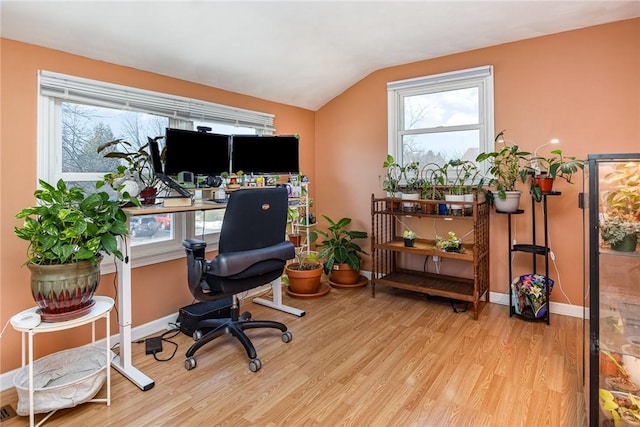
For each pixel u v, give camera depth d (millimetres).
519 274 3035
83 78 2184
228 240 2049
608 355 1461
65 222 1690
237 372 2066
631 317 1446
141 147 2381
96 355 1964
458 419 1636
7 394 1886
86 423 1633
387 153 3617
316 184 4125
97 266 1837
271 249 2230
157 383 1956
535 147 2879
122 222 1866
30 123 2002
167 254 2666
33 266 1645
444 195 3137
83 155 2275
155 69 2551
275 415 1685
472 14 2488
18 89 1948
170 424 1628
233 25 2357
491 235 3139
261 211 2143
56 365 1891
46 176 2078
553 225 2861
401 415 1673
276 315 2916
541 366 2078
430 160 3441
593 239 1470
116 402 1788
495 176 3043
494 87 3029
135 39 2225
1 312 1928
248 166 2924
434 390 1864
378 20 2551
